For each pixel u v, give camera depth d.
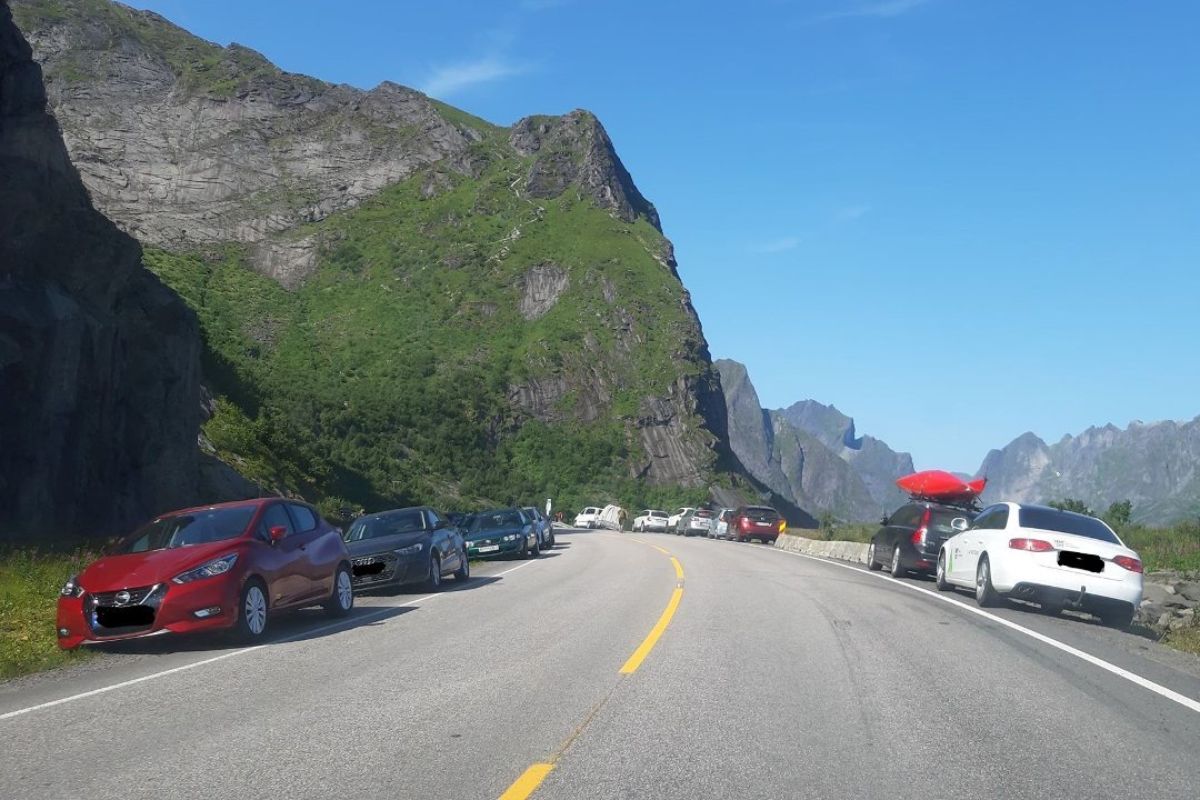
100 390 28.91
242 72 155.25
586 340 116.75
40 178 26.80
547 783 6.41
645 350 118.62
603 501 98.88
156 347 33.31
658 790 6.28
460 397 102.25
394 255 128.38
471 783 6.44
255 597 12.96
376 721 8.18
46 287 27.38
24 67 26.80
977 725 8.10
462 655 11.38
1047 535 15.48
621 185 151.25
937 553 21.33
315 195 142.12
